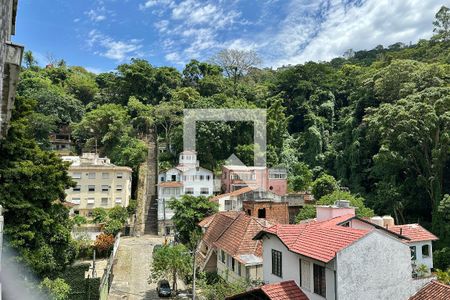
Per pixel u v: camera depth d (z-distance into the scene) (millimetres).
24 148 19875
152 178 71062
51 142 78125
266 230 21906
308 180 66000
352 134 69938
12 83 11078
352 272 16531
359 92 79312
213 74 104000
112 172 61531
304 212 43594
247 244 28688
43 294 18625
